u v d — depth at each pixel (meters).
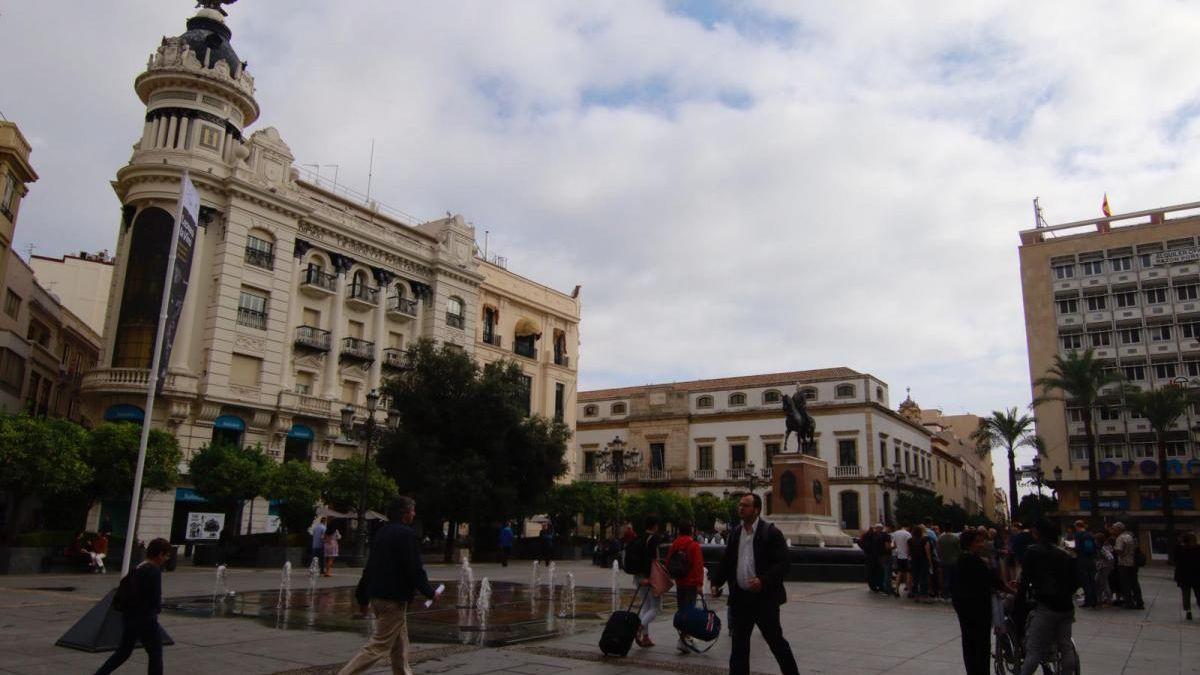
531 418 39.41
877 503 63.19
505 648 11.17
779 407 68.19
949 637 12.94
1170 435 55.19
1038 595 8.11
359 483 32.34
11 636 11.36
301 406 40.38
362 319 45.34
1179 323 56.09
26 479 23.50
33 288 42.12
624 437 75.38
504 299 54.81
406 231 48.56
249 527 35.47
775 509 29.47
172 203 38.03
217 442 37.00
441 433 36.50
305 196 43.00
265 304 40.06
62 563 23.80
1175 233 57.31
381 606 7.70
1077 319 59.50
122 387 35.53
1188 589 16.78
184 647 10.70
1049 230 62.16
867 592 21.91
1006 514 128.62
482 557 38.88
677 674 9.44
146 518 34.28
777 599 7.62
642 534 11.84
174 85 39.19
